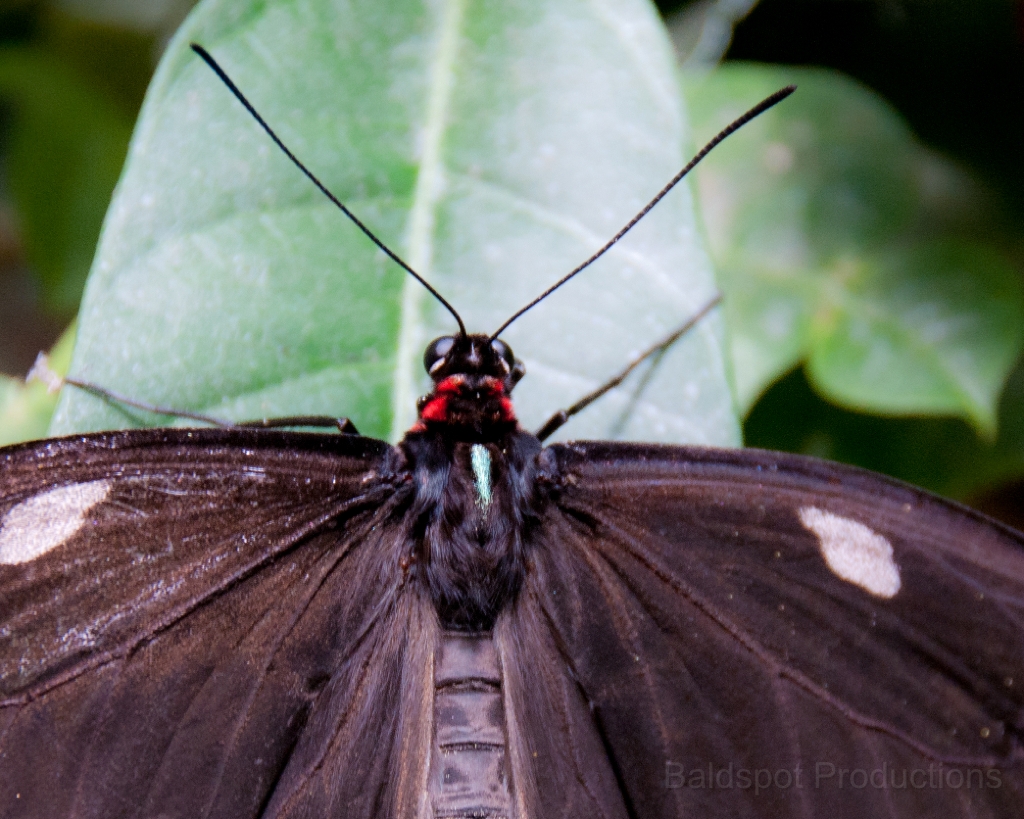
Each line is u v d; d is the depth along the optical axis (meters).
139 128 0.38
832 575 0.37
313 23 0.39
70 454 0.36
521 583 0.37
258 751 0.37
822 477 0.37
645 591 0.37
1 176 0.44
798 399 0.41
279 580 0.37
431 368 0.38
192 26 0.38
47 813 0.36
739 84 0.41
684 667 0.37
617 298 0.38
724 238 0.41
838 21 0.42
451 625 0.37
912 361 0.41
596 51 0.38
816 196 0.41
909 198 0.41
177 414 0.38
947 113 0.42
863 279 0.41
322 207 0.38
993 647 0.36
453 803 0.37
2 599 0.36
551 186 0.38
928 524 0.36
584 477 0.37
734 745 0.37
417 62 0.39
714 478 0.37
